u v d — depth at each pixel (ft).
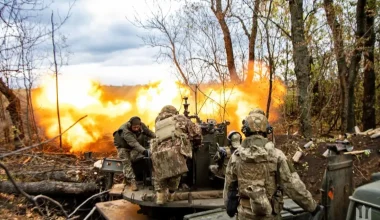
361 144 23.53
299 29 32.12
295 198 11.59
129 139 20.62
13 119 36.55
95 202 25.95
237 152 12.00
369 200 9.48
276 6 35.55
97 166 26.66
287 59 37.40
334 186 13.57
